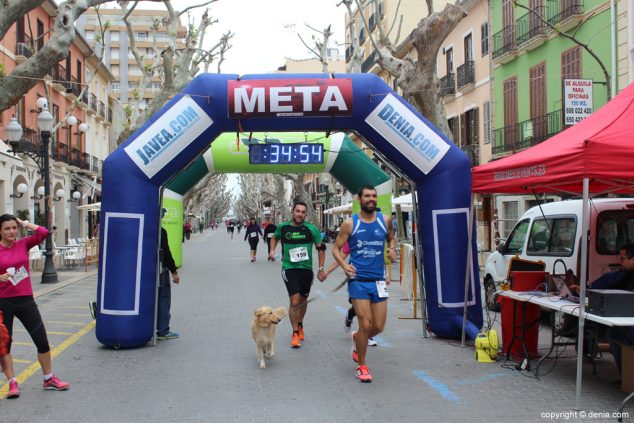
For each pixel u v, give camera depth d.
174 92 20.00
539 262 7.80
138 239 8.20
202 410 5.49
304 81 8.42
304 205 8.34
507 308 7.50
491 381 6.38
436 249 8.53
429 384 6.27
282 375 6.70
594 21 19.02
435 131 8.58
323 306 12.05
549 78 21.97
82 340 8.82
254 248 25.39
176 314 11.16
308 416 5.28
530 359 7.32
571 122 14.41
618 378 6.43
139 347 8.25
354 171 17.67
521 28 23.67
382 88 8.56
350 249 6.49
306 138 17.36
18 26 26.09
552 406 5.49
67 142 33.75
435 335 8.83
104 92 43.56
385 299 6.47
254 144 10.31
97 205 25.52
